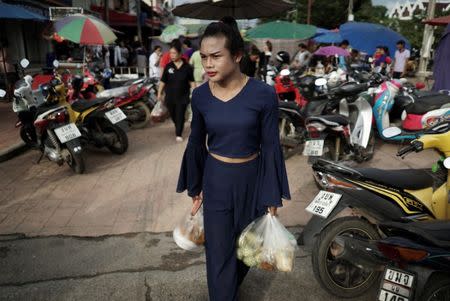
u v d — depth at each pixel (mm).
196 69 8547
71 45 14500
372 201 2670
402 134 3670
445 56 6715
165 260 3301
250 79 2176
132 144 6891
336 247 2779
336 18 34688
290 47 19469
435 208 2912
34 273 3121
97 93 8703
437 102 6020
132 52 20984
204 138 2406
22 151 6305
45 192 4715
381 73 7207
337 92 5688
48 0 14125
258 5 6578
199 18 7043
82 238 3652
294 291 2947
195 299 2844
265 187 2262
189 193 2529
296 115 5516
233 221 2365
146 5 29922
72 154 5176
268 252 2273
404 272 2186
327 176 2771
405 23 30641
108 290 2922
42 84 5512
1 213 4148
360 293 2855
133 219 4031
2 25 12461
